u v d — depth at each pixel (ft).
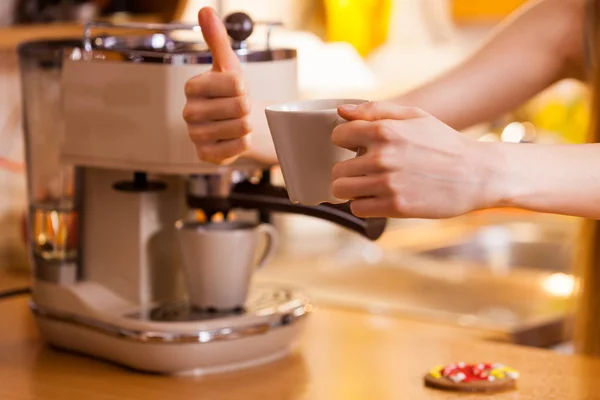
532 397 4.80
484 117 5.45
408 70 9.77
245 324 5.04
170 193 5.25
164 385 4.94
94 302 5.16
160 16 7.07
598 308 5.56
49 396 4.85
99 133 5.02
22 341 5.41
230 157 4.65
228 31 4.92
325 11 9.46
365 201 4.00
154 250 5.22
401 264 7.86
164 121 4.87
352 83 8.09
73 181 5.25
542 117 10.45
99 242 5.25
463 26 11.57
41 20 6.77
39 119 5.32
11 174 6.70
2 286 6.29
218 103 4.57
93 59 4.99
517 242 9.14
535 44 5.46
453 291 7.16
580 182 4.04
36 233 5.32
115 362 5.14
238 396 4.85
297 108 4.19
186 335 4.95
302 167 4.13
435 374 4.96
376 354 5.26
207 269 5.08
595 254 5.55
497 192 4.00
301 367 5.12
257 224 5.25
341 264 7.84
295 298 5.32
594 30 5.33
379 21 9.73
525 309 6.83
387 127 3.95
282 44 7.95
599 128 5.43
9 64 6.75
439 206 3.97
